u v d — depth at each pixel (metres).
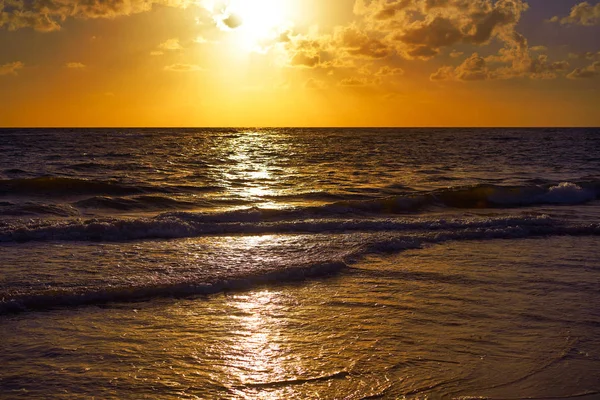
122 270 8.29
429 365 5.10
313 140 80.81
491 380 4.80
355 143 68.81
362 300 7.07
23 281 7.57
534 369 5.03
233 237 11.26
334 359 5.23
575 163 35.31
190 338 5.71
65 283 7.48
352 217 14.51
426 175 26.81
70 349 5.36
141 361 5.12
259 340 5.68
